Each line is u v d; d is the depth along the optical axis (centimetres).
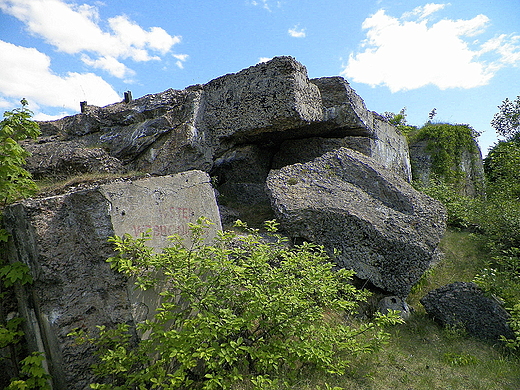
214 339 338
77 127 864
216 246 388
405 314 508
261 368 324
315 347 338
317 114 784
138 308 343
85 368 329
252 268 375
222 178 899
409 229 546
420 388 361
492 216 756
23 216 326
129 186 361
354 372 372
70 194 345
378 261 525
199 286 337
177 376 284
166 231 388
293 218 552
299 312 355
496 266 659
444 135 1232
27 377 336
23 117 402
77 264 339
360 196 609
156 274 362
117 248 325
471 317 486
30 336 339
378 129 966
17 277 323
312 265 409
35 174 746
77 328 330
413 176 1216
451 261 696
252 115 737
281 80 703
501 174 987
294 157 905
